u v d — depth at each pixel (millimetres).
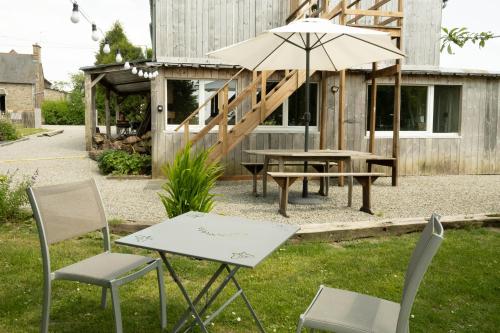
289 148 10844
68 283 3740
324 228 5141
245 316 3189
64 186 2906
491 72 11555
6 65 45281
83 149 16219
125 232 5219
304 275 4000
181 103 10578
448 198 8016
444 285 3795
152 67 10234
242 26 10891
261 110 8906
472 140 11867
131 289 3635
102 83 15453
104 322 3072
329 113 10930
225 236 2512
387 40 7000
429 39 11836
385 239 5211
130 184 9406
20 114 31703
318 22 6758
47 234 2678
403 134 11516
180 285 2693
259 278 3920
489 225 5742
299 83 9039
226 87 8859
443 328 3082
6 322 3057
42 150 15844
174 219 2910
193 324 2740
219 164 10602
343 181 9516
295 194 8367
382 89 11398
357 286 3768
